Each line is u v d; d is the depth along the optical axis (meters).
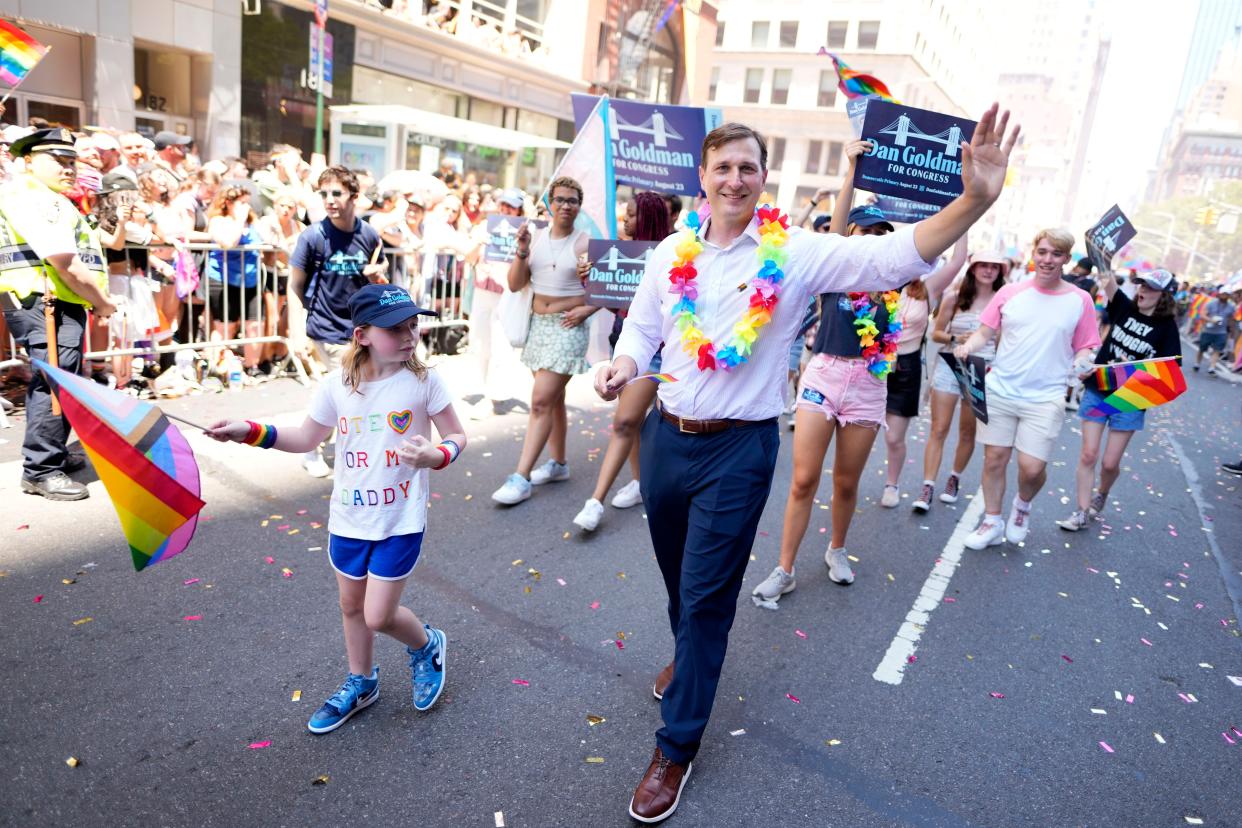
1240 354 18.38
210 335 7.20
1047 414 5.11
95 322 6.22
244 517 4.65
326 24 15.50
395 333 2.68
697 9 30.25
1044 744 3.30
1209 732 3.49
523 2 22.28
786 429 8.04
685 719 2.71
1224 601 4.95
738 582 2.78
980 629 4.29
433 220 8.76
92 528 4.30
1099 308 11.98
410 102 18.34
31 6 10.74
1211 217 47.16
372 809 2.60
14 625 3.39
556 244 5.18
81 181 4.75
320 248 4.77
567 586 4.25
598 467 6.28
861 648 3.96
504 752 2.93
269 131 14.58
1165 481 7.86
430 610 3.88
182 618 3.58
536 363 5.21
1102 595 4.88
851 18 47.25
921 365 5.82
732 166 2.60
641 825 2.64
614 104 5.54
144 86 13.09
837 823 2.73
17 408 5.93
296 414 6.43
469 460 6.09
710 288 2.70
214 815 2.52
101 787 2.59
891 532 5.61
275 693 3.14
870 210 4.30
